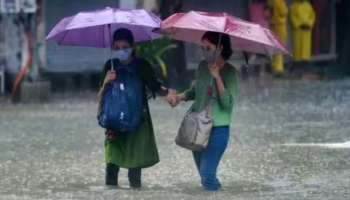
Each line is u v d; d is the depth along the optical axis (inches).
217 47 794.8
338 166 971.9
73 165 995.3
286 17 2298.2
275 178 901.2
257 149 1104.8
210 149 805.9
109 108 813.9
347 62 2456.9
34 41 1792.6
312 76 2327.8
